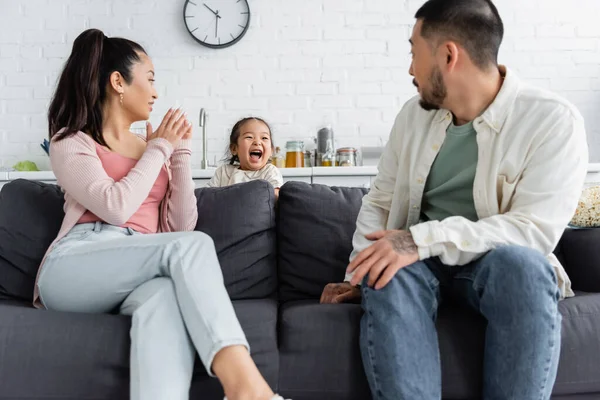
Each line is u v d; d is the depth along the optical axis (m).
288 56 3.70
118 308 1.33
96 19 3.70
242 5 3.69
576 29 3.67
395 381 1.10
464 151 1.38
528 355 1.08
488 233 1.20
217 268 1.23
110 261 1.27
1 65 3.69
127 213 1.39
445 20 1.28
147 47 3.69
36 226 1.63
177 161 1.62
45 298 1.33
